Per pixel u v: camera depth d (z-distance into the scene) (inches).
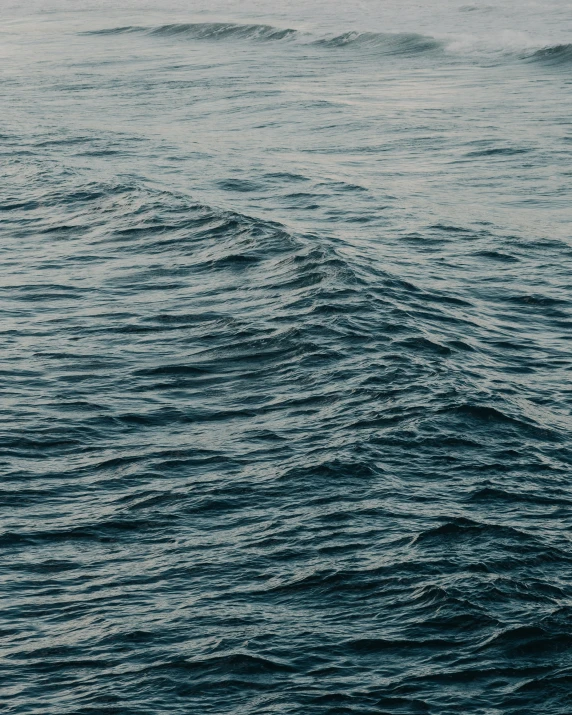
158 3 3287.4
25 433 508.4
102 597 383.9
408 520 428.8
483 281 741.3
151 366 587.5
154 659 350.3
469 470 469.1
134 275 743.1
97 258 784.9
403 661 348.8
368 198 967.6
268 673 343.3
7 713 327.3
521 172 1071.6
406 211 923.4
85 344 619.8
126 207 896.9
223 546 414.6
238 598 382.0
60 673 345.1
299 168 1093.8
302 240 793.6
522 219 903.7
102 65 2006.6
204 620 369.4
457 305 689.0
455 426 506.3
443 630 361.7
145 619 370.6
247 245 788.0
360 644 356.5
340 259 745.6
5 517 436.8
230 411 532.7
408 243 829.2
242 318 649.6
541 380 576.7
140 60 2062.0
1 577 396.8
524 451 486.9
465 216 909.2
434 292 709.3
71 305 685.9
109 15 3046.3
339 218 903.1
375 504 440.8
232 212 866.1
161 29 2517.2
